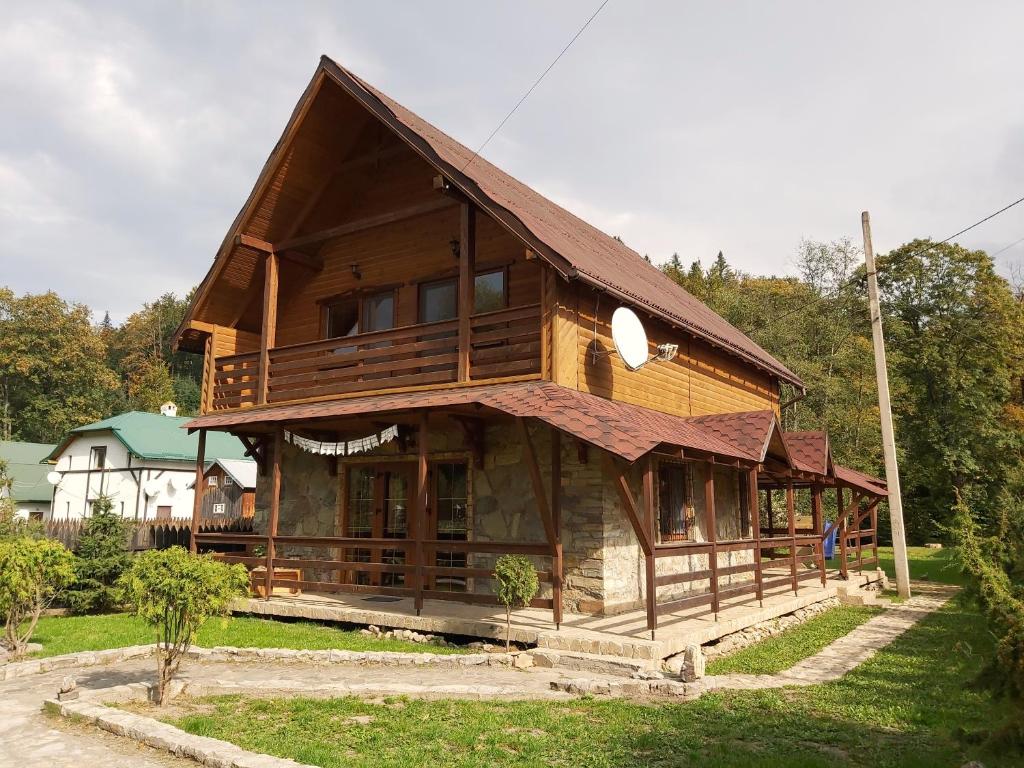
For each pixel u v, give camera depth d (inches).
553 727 240.7
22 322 2096.5
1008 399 1433.3
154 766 201.3
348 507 566.6
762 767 207.8
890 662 370.9
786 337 1318.9
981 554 222.7
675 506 530.0
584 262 446.0
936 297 1439.5
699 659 303.0
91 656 348.8
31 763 204.8
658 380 542.6
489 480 486.0
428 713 255.6
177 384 2343.8
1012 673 179.2
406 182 595.5
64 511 1288.1
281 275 637.3
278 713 256.2
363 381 503.8
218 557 535.5
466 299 461.7
